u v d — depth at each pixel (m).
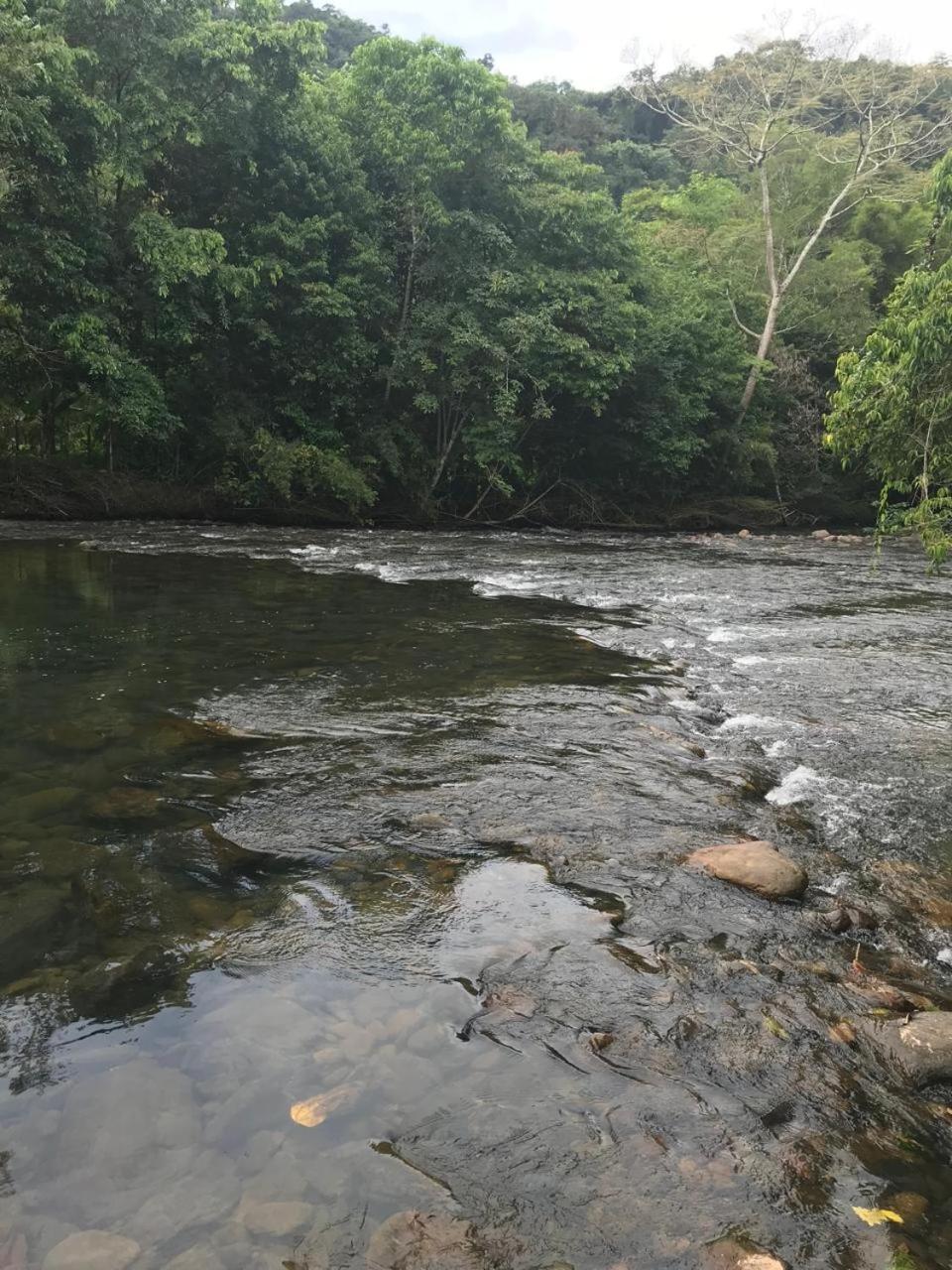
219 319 20.34
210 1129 2.20
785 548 21.67
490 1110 2.31
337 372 21.72
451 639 8.78
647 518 28.84
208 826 4.11
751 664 8.24
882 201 32.78
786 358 30.77
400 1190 2.03
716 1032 2.71
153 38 18.16
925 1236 1.98
